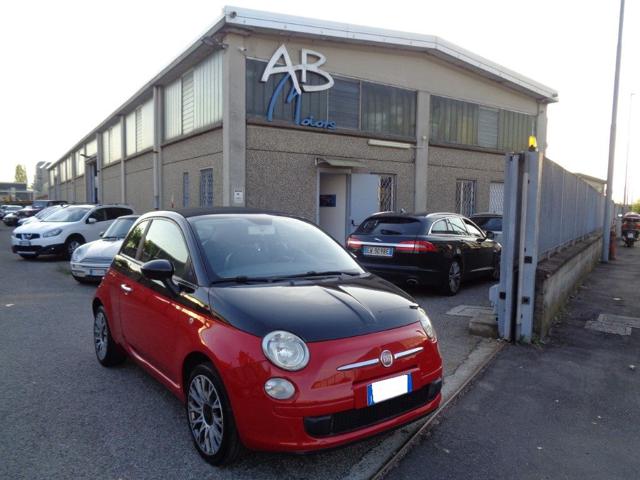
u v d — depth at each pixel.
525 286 5.98
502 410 4.20
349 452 3.44
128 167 24.62
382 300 3.57
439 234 8.86
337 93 14.62
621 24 15.87
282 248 4.17
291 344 2.93
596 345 6.09
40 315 7.32
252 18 12.24
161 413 3.98
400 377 3.16
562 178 8.52
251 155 13.09
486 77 18.50
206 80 14.34
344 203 15.05
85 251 10.20
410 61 16.14
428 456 3.43
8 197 97.56
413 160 16.53
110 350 4.94
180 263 3.88
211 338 3.17
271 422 2.85
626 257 18.25
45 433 3.63
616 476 3.24
